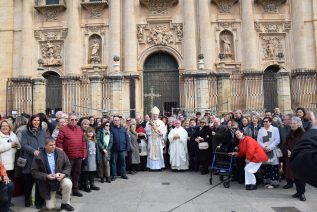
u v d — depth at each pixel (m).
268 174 11.09
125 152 12.73
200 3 26.41
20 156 8.81
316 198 9.32
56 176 8.13
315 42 26.22
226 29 26.80
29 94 25.81
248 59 25.91
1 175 7.36
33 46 27.31
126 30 26.16
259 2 26.77
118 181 11.99
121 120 13.26
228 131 11.69
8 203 7.54
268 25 26.80
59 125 10.51
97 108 22.23
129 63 25.88
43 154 8.35
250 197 9.45
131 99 25.09
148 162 14.28
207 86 22.22
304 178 2.01
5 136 8.66
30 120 8.93
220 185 11.13
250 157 10.37
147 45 26.78
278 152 10.91
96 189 10.60
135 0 27.08
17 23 27.72
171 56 27.25
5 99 26.70
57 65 27.03
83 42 27.12
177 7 26.95
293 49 26.48
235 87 25.67
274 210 8.14
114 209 8.37
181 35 26.61
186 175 13.07
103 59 26.83
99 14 27.17
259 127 11.93
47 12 27.38
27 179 8.83
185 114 21.38
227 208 8.34
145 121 15.52
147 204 8.77
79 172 9.80
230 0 26.70
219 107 22.08
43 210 8.39
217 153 11.20
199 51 26.12
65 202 8.36
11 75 27.14
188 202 8.93
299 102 24.67
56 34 27.20
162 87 27.11
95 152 10.57
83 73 26.77
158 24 26.95
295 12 26.38
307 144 2.06
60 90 27.09
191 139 14.03
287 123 11.26
